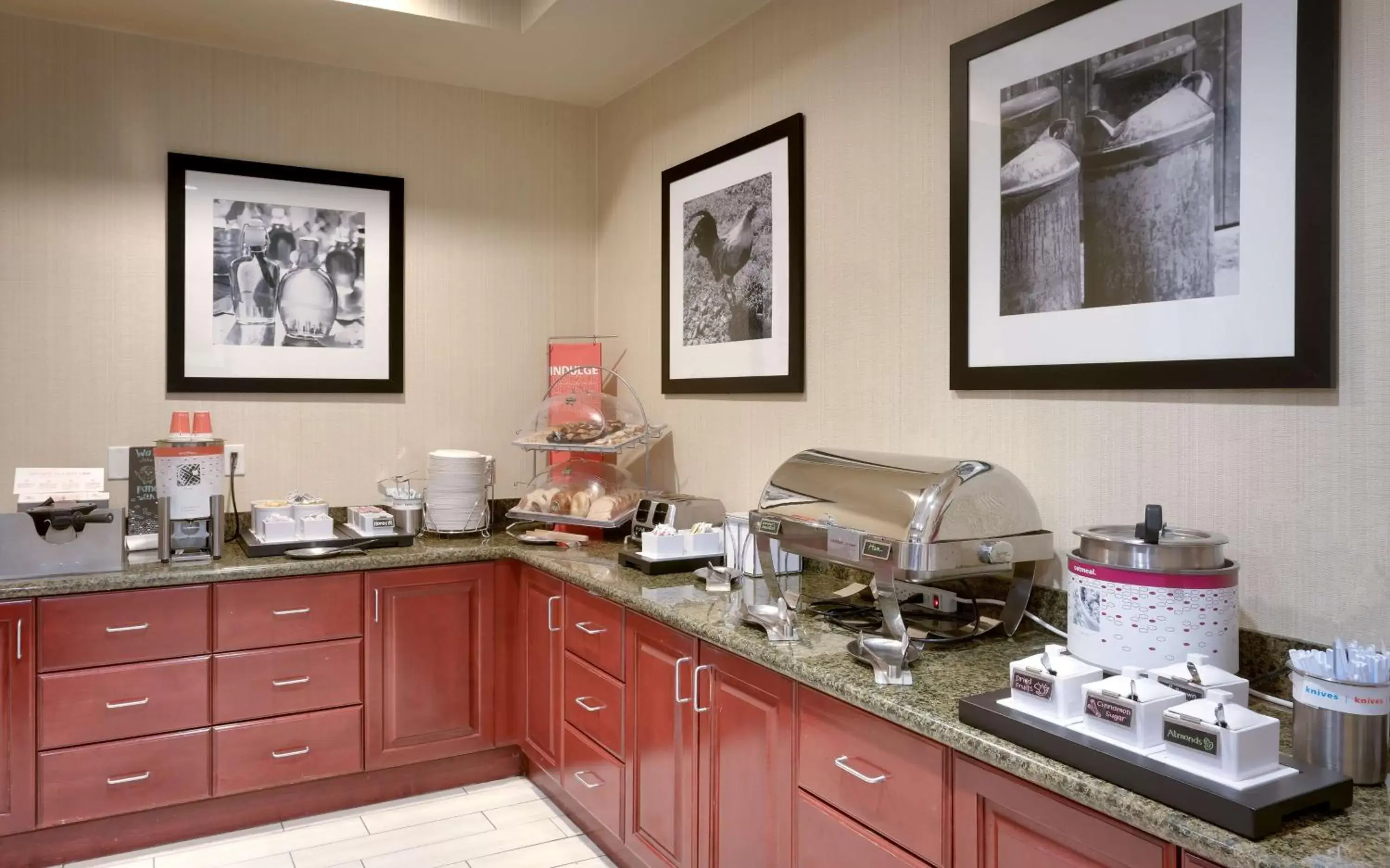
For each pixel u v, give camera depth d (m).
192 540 2.95
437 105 3.68
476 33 3.17
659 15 3.02
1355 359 1.56
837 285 2.67
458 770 3.24
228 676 2.83
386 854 2.72
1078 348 1.98
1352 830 1.12
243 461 3.37
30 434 3.06
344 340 3.52
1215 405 1.76
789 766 1.88
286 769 2.92
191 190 3.26
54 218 3.08
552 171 3.93
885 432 2.51
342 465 3.54
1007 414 2.17
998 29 2.14
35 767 2.60
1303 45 1.60
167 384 3.24
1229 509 1.74
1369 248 1.54
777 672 1.89
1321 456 1.60
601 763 2.63
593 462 3.54
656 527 2.92
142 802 2.72
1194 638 1.52
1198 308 1.76
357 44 3.28
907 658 1.77
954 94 2.26
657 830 2.36
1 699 2.56
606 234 3.95
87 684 2.65
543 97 3.87
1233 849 1.07
